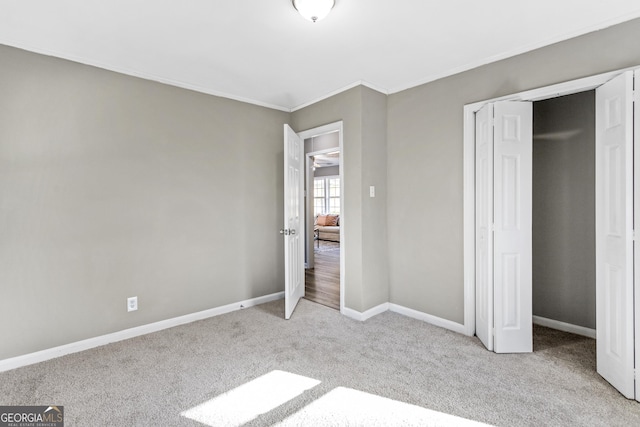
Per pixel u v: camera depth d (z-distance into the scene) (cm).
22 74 232
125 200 278
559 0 189
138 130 284
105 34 222
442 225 299
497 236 244
